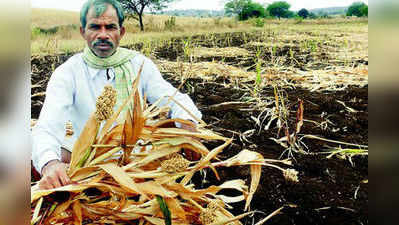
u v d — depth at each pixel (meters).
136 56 2.03
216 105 3.93
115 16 1.85
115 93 1.23
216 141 2.97
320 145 2.83
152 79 2.04
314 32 14.90
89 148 1.24
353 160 2.54
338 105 3.80
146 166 1.38
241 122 3.38
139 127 1.23
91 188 1.25
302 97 4.15
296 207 1.97
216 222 1.28
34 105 4.02
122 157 1.30
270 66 6.08
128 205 1.39
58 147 1.53
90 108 1.90
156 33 16.12
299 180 2.26
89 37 1.86
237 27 20.95
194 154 1.66
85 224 1.29
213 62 6.08
